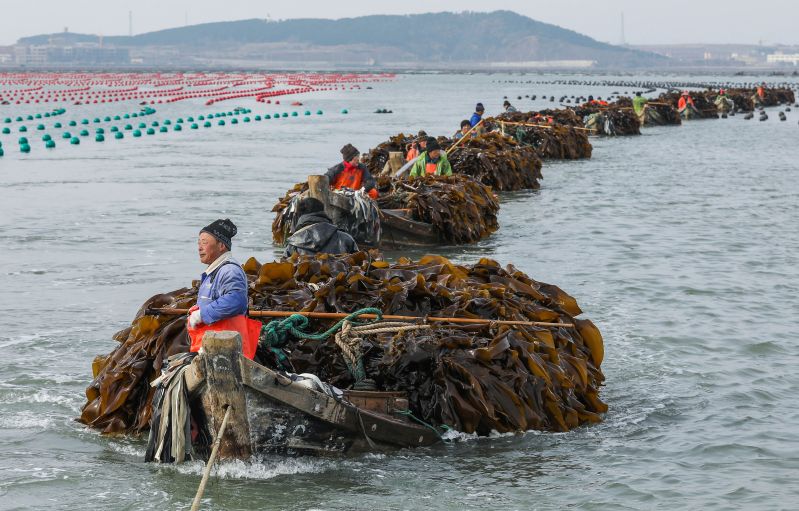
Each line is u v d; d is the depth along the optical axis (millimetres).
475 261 17359
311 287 9867
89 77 155875
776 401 10016
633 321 13078
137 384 9016
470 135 30078
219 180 29734
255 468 8023
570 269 16531
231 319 7996
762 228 21109
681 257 17672
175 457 7871
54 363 10961
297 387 7934
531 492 7715
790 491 7719
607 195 27031
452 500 7547
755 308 13852
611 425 9328
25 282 15227
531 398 9148
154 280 15453
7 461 8203
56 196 25672
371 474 8039
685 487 7805
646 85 142125
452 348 9141
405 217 18984
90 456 8367
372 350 9180
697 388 10422
